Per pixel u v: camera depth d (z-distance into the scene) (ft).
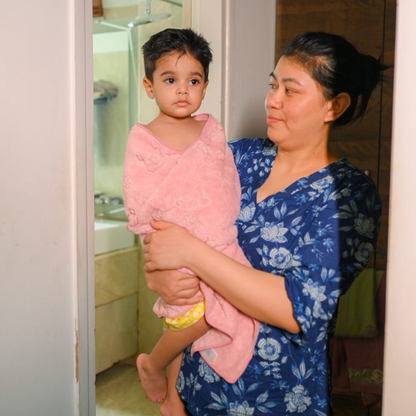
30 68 3.52
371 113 7.24
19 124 3.48
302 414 3.52
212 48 6.11
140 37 8.11
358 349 7.05
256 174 4.13
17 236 3.52
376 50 7.10
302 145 3.80
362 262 3.35
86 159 3.99
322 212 3.47
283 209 3.65
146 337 9.16
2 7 3.32
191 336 3.63
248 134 6.82
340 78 3.56
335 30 7.27
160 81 3.73
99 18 8.21
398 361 2.55
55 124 3.74
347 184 3.53
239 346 3.51
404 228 2.48
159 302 3.87
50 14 3.64
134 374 8.94
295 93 3.63
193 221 3.53
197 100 3.78
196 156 3.58
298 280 3.21
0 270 3.42
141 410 7.72
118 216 9.07
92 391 4.21
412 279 2.48
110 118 8.94
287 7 7.45
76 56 3.82
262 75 7.10
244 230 3.76
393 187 2.49
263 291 3.19
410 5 2.38
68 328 3.98
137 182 3.62
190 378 3.75
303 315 3.14
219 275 3.24
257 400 3.49
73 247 3.96
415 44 2.39
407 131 2.44
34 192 3.62
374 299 7.06
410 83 2.41
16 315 3.55
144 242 3.69
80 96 3.88
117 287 8.64
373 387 7.00
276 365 3.47
